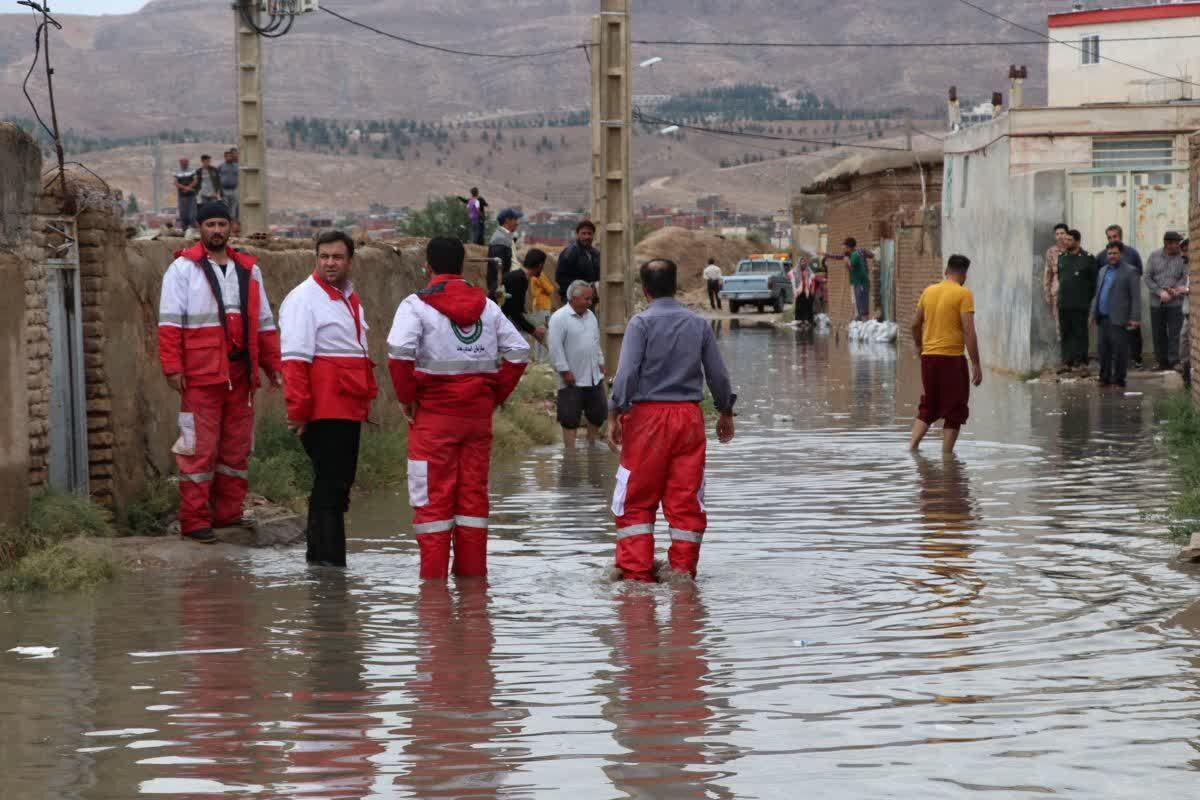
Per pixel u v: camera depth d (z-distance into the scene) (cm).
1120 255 3072
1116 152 3638
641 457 1234
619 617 1070
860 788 679
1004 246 3750
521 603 1130
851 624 1034
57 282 1397
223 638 1009
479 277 3212
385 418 2200
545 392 2917
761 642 980
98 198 1448
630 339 1240
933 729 770
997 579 1188
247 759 733
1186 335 3025
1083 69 6638
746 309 9462
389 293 2272
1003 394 3072
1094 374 3334
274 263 1878
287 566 1309
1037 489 1714
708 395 2845
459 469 1258
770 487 1784
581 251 2716
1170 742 741
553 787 687
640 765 717
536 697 844
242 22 3388
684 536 1232
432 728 784
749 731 772
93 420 1452
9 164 1303
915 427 2155
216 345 1380
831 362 4294
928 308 2120
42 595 1173
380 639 1002
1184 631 988
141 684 881
